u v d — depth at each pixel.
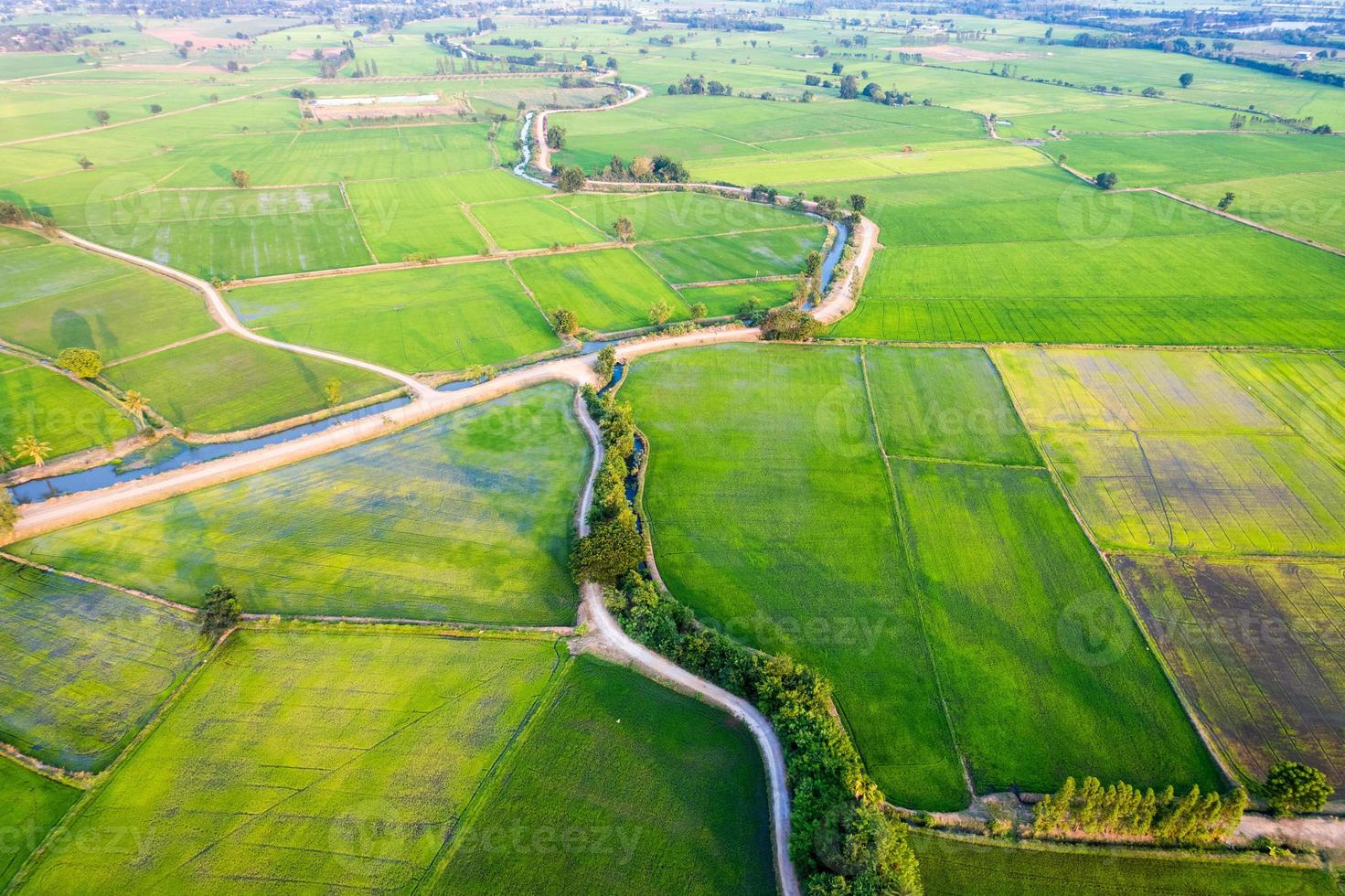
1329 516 82.38
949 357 117.25
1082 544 78.94
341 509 83.88
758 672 61.22
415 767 56.44
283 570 75.00
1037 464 91.44
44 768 55.88
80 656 65.31
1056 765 57.34
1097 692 62.94
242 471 89.31
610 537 71.19
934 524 82.06
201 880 49.38
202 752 57.34
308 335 123.88
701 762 57.22
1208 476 89.00
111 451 93.56
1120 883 49.53
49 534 79.12
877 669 65.00
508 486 88.25
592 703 61.59
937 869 50.25
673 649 64.62
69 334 122.19
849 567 76.31
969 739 59.25
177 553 77.00
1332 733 59.59
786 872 49.97
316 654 65.56
